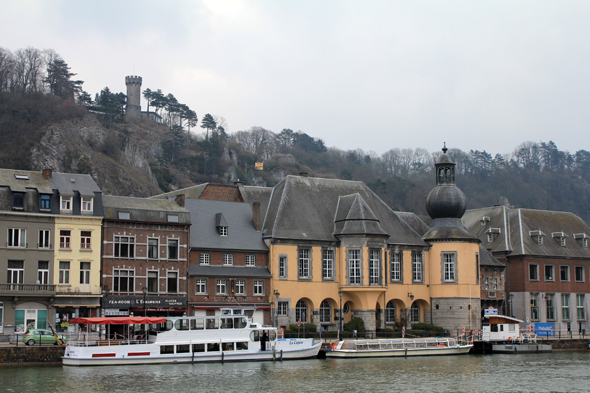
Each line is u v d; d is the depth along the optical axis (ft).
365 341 222.69
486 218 339.77
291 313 253.65
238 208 265.75
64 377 167.84
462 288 277.23
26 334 192.95
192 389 157.07
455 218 287.48
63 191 219.00
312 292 258.98
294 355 210.18
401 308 278.26
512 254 316.19
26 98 587.27
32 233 212.84
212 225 253.24
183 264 236.22
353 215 265.54
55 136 563.48
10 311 207.31
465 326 274.77
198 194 280.31
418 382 171.32
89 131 601.62
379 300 268.41
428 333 264.72
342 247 264.72
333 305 264.93
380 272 263.08
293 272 256.52
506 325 250.78
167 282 232.94
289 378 173.88
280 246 255.09
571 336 275.59
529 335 256.73
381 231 265.54
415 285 280.31
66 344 192.44
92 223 221.46
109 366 187.52
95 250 221.05
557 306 319.88
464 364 206.59
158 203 240.94
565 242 332.80
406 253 279.90
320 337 232.53
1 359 183.32
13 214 209.87
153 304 228.22
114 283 223.92
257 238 256.73
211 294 240.53
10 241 210.18
